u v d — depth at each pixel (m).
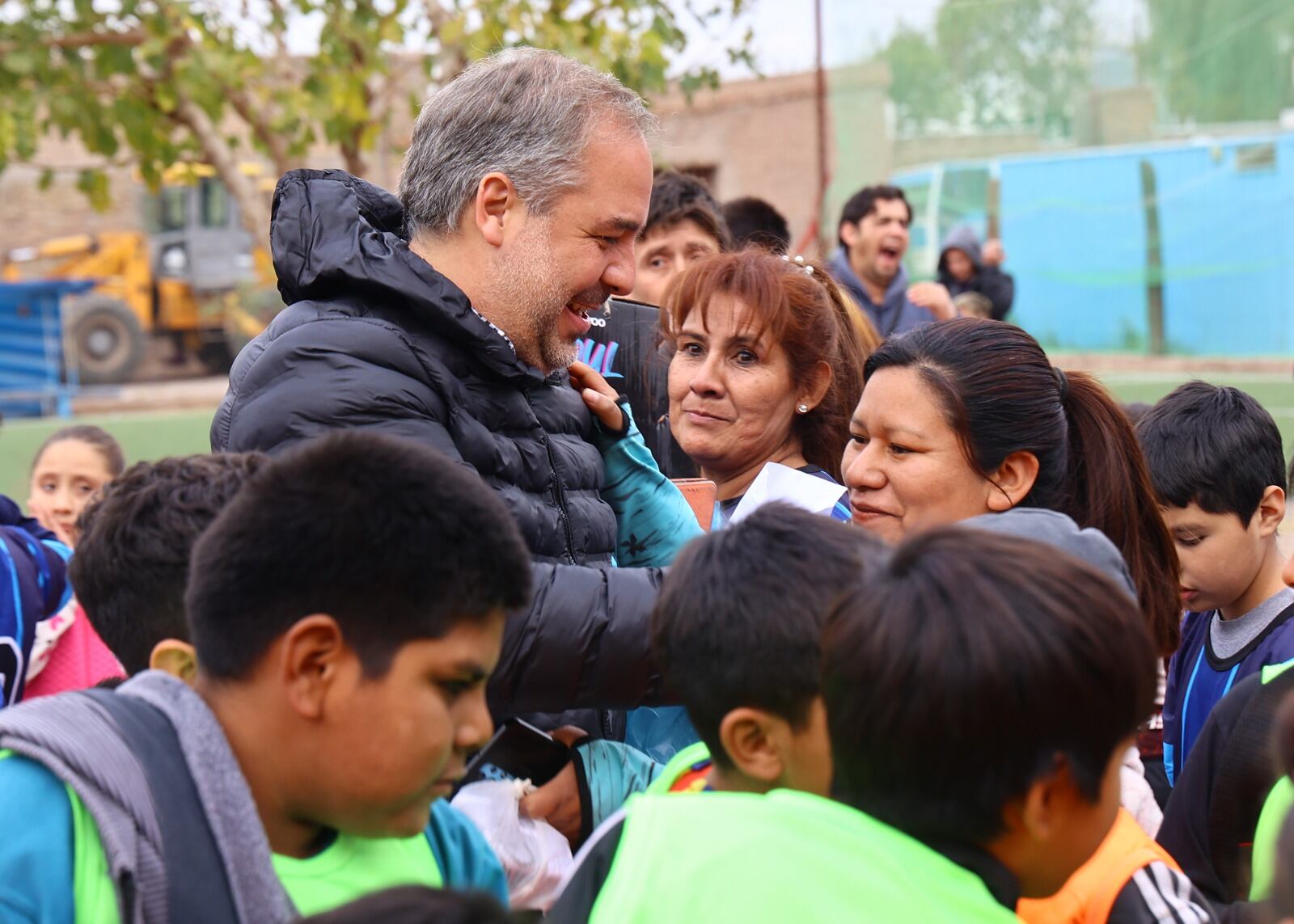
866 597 1.28
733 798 1.33
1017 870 1.27
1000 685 1.19
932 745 1.21
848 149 10.02
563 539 2.12
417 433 1.88
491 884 1.61
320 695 1.30
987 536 1.30
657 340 3.31
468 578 1.32
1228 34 10.76
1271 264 10.99
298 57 7.82
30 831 1.22
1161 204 11.27
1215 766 1.96
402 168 2.20
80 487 4.08
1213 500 2.42
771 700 1.43
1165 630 2.13
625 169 2.07
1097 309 11.62
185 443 11.02
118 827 1.20
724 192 13.71
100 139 7.42
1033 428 2.05
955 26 10.53
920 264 11.61
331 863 1.40
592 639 1.77
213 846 1.24
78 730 1.24
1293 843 1.06
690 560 1.53
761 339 2.58
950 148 11.00
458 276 2.08
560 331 2.12
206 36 6.96
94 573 1.61
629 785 1.96
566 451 2.18
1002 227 11.66
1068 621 1.21
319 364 1.90
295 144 7.26
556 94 2.05
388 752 1.31
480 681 1.38
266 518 1.32
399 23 6.89
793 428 2.72
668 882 1.27
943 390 2.04
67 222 19.67
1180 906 1.46
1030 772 1.21
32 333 15.00
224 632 1.33
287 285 2.08
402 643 1.30
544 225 2.04
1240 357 10.95
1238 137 10.98
